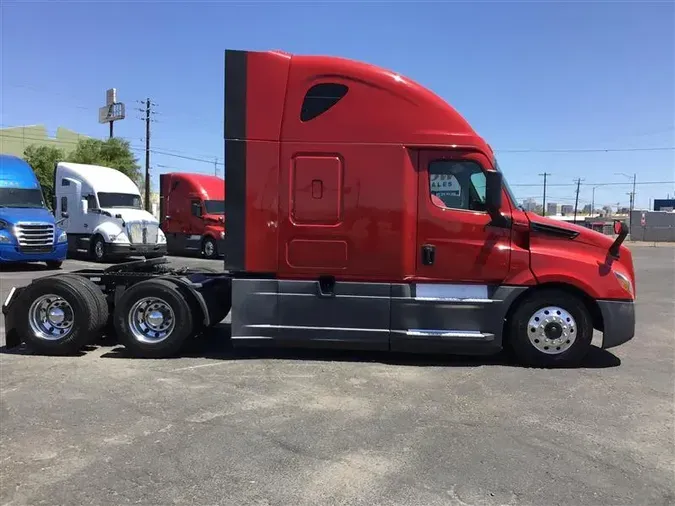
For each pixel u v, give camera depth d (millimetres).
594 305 6590
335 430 4562
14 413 4875
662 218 56250
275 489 3588
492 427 4668
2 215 16406
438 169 6469
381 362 6684
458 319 6480
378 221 6449
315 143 6453
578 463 4012
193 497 3479
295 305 6594
